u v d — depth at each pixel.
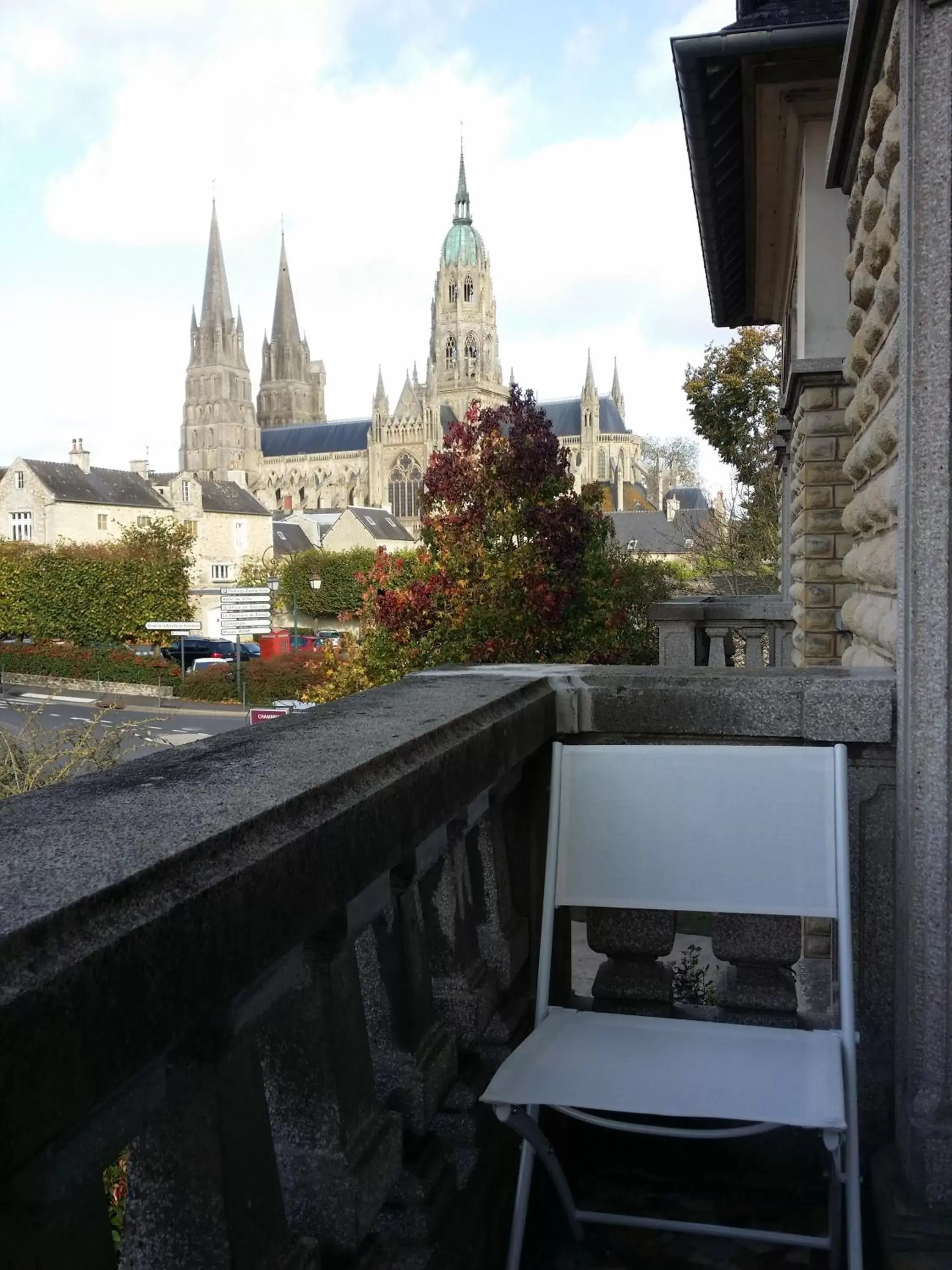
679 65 6.27
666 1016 3.01
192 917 1.15
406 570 15.27
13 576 52.56
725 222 9.57
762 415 29.53
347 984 1.70
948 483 2.36
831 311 7.90
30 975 0.93
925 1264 2.31
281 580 73.25
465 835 2.43
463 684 2.86
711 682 2.94
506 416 14.50
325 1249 1.64
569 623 14.53
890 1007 2.82
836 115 4.27
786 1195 2.78
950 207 2.32
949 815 2.39
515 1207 2.32
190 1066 1.26
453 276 127.50
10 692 45.66
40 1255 1.02
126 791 1.50
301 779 1.57
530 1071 2.24
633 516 82.06
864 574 4.98
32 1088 0.91
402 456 118.38
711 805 2.65
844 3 6.29
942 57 2.31
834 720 2.81
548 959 2.64
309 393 159.50
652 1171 2.87
